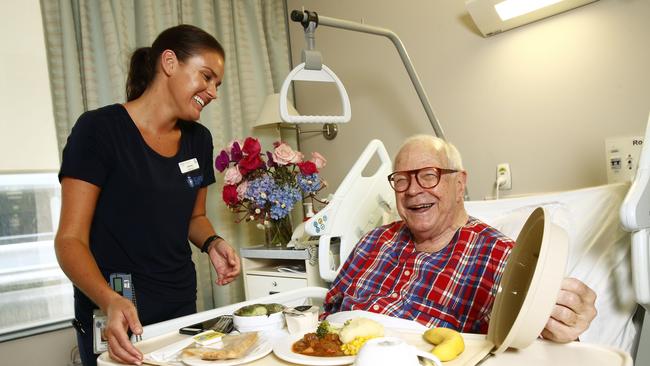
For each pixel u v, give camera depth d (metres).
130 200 1.27
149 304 1.35
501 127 1.94
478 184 2.04
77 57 2.11
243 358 0.83
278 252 1.98
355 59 2.52
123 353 0.85
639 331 1.14
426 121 2.21
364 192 1.77
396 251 1.39
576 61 1.70
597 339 1.22
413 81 1.75
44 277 2.04
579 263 1.34
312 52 1.42
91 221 1.23
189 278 1.49
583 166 1.71
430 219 1.30
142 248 1.32
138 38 2.31
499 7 1.75
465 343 0.84
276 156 2.05
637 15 1.54
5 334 1.94
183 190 1.39
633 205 0.89
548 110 1.79
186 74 1.31
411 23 2.23
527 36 1.82
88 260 1.09
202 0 2.51
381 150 1.85
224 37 2.57
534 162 1.84
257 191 2.05
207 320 1.12
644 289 0.92
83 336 1.32
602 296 1.28
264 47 2.71
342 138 2.63
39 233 2.04
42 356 2.00
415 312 1.21
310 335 0.89
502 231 1.47
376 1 2.37
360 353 0.66
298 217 2.80
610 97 1.62
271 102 2.46
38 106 2.06
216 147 2.49
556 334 0.81
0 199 1.96
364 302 1.29
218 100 2.52
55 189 2.10
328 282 1.84
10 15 2.00
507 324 0.80
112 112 1.27
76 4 2.14
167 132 1.41
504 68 1.90
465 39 2.02
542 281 0.71
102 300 0.98
